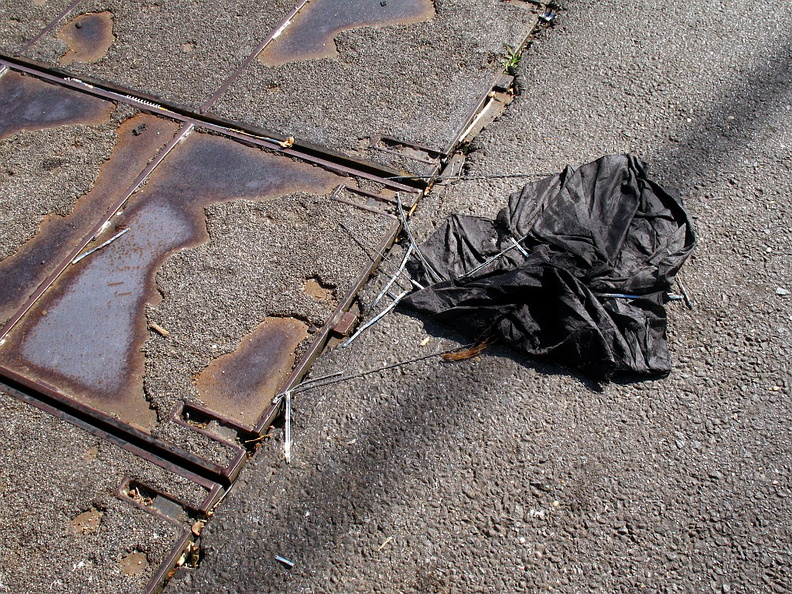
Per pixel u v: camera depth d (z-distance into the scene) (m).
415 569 1.86
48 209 2.74
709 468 1.97
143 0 3.54
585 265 2.31
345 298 2.38
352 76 3.08
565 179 2.56
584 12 3.24
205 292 2.43
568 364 2.17
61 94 3.17
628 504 1.92
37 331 2.40
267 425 2.14
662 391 2.12
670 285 2.29
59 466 2.08
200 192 2.74
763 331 2.21
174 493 2.01
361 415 2.12
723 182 2.59
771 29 3.07
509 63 3.08
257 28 3.34
